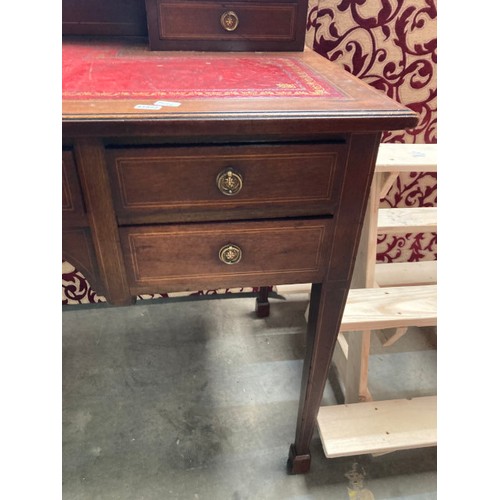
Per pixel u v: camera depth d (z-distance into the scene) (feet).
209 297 4.51
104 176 1.62
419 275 3.73
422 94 3.55
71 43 2.60
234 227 1.82
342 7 3.09
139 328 4.21
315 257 1.96
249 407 3.44
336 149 1.69
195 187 1.69
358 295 2.88
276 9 2.48
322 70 2.20
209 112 1.51
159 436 3.21
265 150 1.65
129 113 1.48
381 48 3.29
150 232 1.78
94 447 3.12
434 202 4.19
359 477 2.98
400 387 3.65
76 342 4.02
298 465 2.93
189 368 3.78
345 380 3.52
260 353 3.96
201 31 2.49
